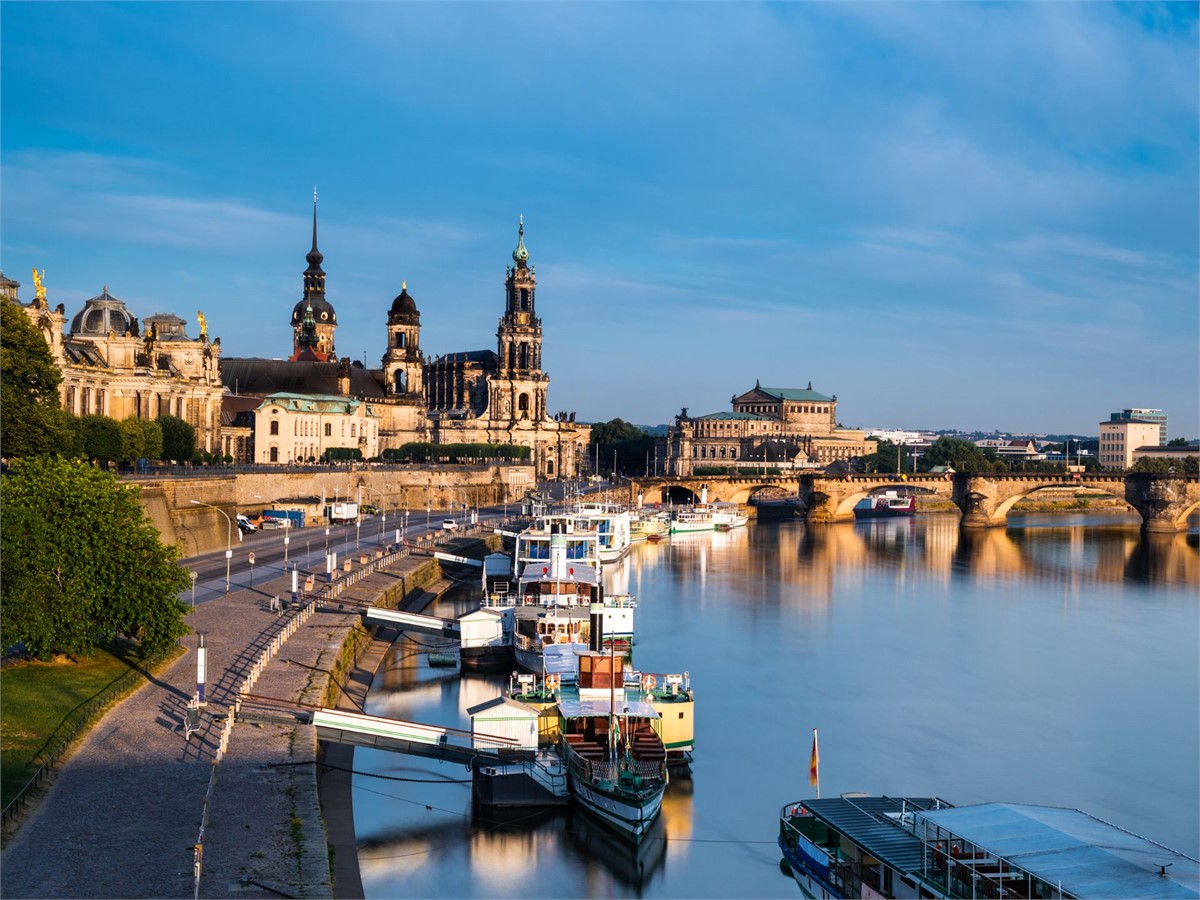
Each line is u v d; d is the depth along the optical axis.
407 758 108.00
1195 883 67.94
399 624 146.88
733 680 145.88
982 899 71.38
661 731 107.88
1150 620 196.25
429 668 142.75
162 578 106.88
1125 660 164.00
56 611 101.81
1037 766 116.38
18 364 160.25
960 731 127.25
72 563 103.75
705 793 104.81
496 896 82.50
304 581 168.38
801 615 194.00
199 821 74.31
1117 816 103.88
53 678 101.69
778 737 122.25
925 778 111.62
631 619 148.38
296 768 84.75
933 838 78.06
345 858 86.44
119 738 88.81
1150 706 139.38
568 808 97.19
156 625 106.12
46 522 103.62
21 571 100.44
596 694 105.69
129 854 69.06
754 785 107.19
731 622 185.50
